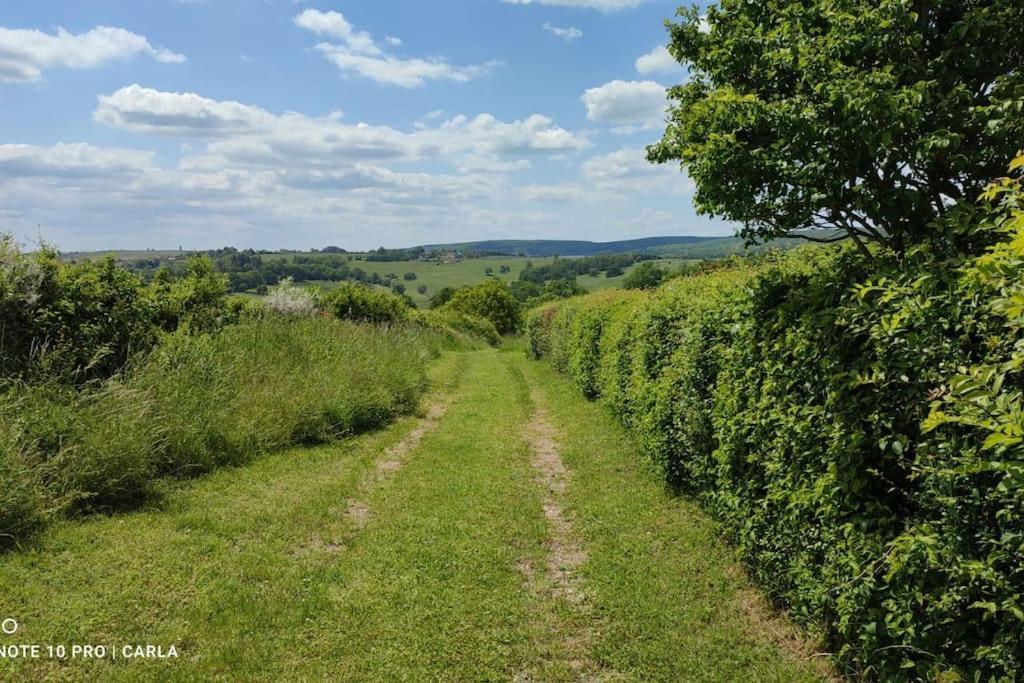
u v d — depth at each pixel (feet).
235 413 28.86
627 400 33.71
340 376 37.19
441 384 55.06
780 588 15.47
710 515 21.47
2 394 21.84
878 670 11.36
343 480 26.12
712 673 13.28
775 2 14.33
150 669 12.78
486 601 16.26
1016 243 7.37
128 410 23.08
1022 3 11.05
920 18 11.81
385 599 16.24
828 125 11.25
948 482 9.21
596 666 13.73
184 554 17.84
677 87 16.87
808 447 13.35
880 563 10.86
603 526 21.76
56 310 25.05
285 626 14.80
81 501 20.26
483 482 26.73
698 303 22.08
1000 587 8.45
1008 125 10.47
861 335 11.73
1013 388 8.09
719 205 14.01
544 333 77.77
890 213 11.76
